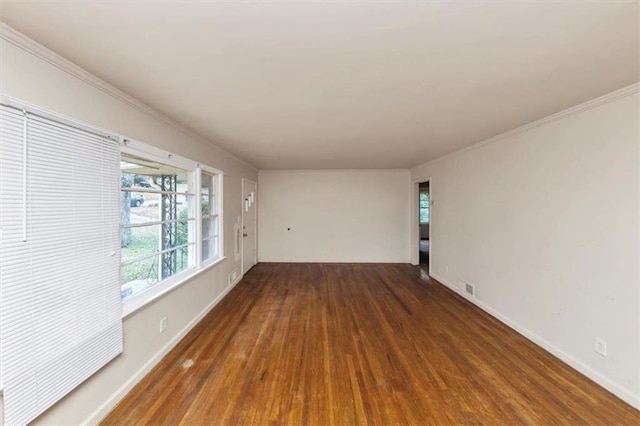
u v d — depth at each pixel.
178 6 1.21
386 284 5.31
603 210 2.31
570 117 2.60
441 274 5.39
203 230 3.97
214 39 1.47
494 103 2.42
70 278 1.69
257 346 2.96
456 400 2.15
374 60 1.69
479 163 4.09
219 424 1.91
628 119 2.12
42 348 1.51
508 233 3.47
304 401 2.14
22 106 1.43
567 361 2.63
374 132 3.41
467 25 1.36
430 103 2.42
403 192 7.07
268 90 2.14
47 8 1.22
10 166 1.37
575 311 2.56
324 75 1.89
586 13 1.27
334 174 7.05
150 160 2.66
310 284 5.30
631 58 1.68
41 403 1.50
